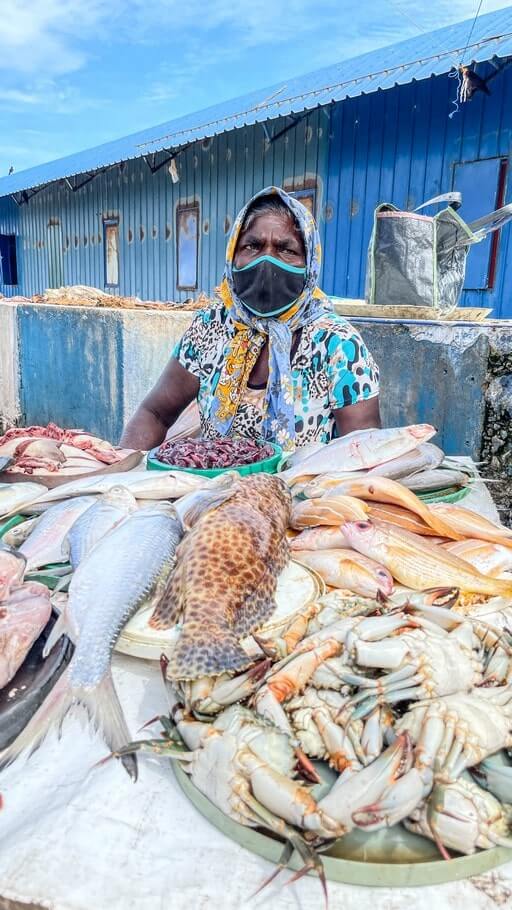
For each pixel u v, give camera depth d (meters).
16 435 2.27
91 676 0.99
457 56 6.61
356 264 8.39
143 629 1.12
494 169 6.80
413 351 3.42
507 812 0.77
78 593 1.13
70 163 15.91
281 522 1.34
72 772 0.93
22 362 7.08
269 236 2.38
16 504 1.68
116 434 5.72
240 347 2.65
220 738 0.82
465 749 0.79
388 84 6.79
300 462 1.91
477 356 3.20
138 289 13.25
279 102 8.54
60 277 16.41
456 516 1.54
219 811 0.81
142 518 1.34
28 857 0.78
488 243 6.99
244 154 9.80
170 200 11.73
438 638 0.95
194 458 1.94
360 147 8.03
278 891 0.75
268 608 1.16
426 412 3.42
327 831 0.73
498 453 3.19
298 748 0.83
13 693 0.98
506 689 0.91
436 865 0.74
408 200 7.63
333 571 1.32
